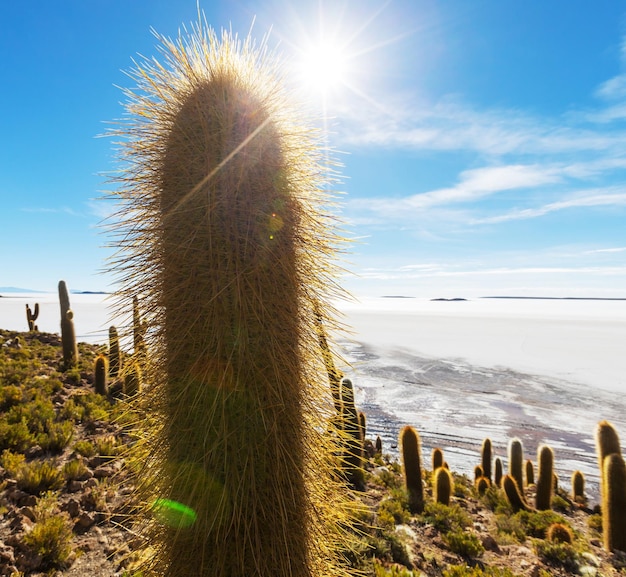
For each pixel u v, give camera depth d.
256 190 2.19
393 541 5.70
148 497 2.18
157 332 2.17
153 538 2.15
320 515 2.30
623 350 130.50
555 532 7.83
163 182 2.26
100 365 10.45
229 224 2.11
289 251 2.23
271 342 2.05
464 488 12.02
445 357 102.81
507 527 8.47
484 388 61.97
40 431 7.05
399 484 9.95
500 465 15.40
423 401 49.94
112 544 4.21
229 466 1.95
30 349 15.64
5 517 4.38
